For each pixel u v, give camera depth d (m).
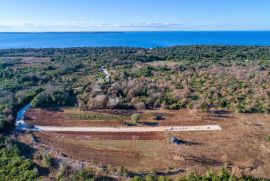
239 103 55.94
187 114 52.81
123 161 37.53
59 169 34.19
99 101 57.19
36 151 39.97
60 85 74.75
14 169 34.50
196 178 31.69
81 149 40.94
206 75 78.69
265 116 50.78
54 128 48.38
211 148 40.31
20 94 65.38
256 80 71.00
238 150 39.53
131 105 57.22
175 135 44.69
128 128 47.91
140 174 34.34
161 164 36.56
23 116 53.66
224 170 33.25
